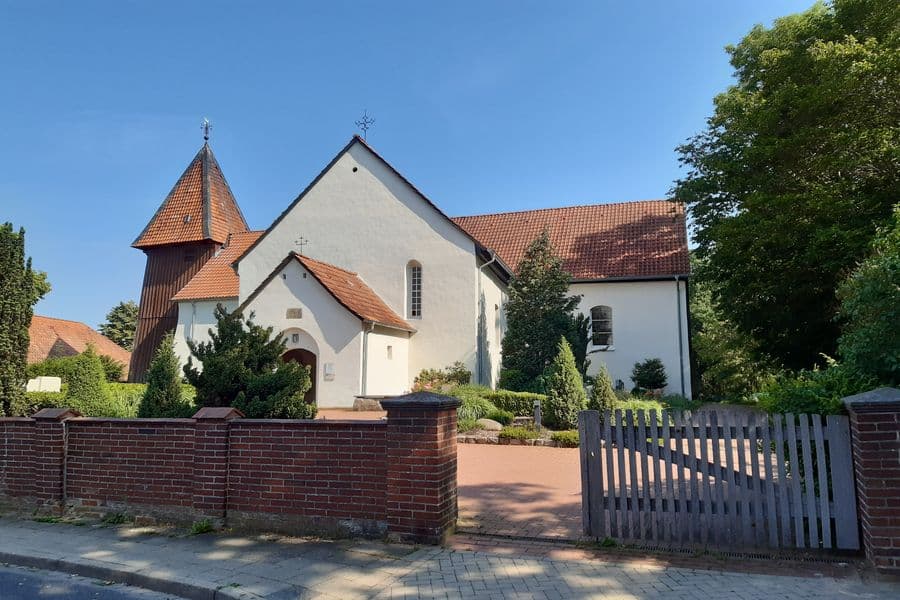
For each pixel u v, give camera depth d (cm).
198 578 579
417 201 2411
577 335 2288
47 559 660
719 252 2064
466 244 2336
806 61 1878
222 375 1076
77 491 839
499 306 2747
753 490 615
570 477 1048
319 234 2500
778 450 609
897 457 544
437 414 669
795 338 2169
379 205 2450
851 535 581
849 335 724
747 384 3117
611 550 630
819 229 1658
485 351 2438
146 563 631
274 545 680
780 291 1972
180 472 784
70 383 1752
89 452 840
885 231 938
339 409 1973
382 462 693
